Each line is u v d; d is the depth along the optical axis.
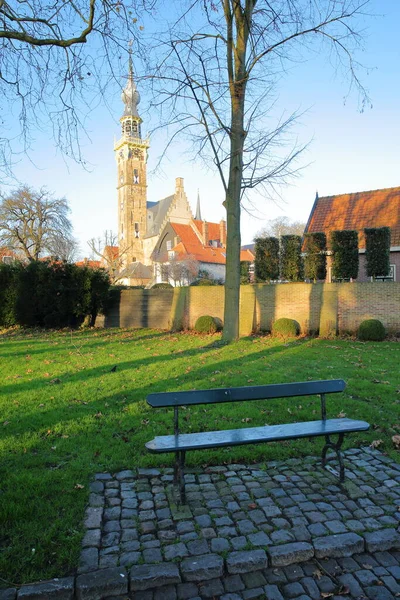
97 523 3.26
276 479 4.01
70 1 5.46
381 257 15.07
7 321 20.78
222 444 3.62
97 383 7.49
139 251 84.75
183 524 3.29
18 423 5.30
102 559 2.88
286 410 5.77
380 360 9.74
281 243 16.92
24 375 8.34
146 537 3.15
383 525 3.28
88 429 5.10
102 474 4.06
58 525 3.18
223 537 3.13
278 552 2.94
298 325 15.39
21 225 35.59
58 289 20.27
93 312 21.81
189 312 18.66
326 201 26.28
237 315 13.60
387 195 24.28
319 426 4.08
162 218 82.69
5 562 2.76
